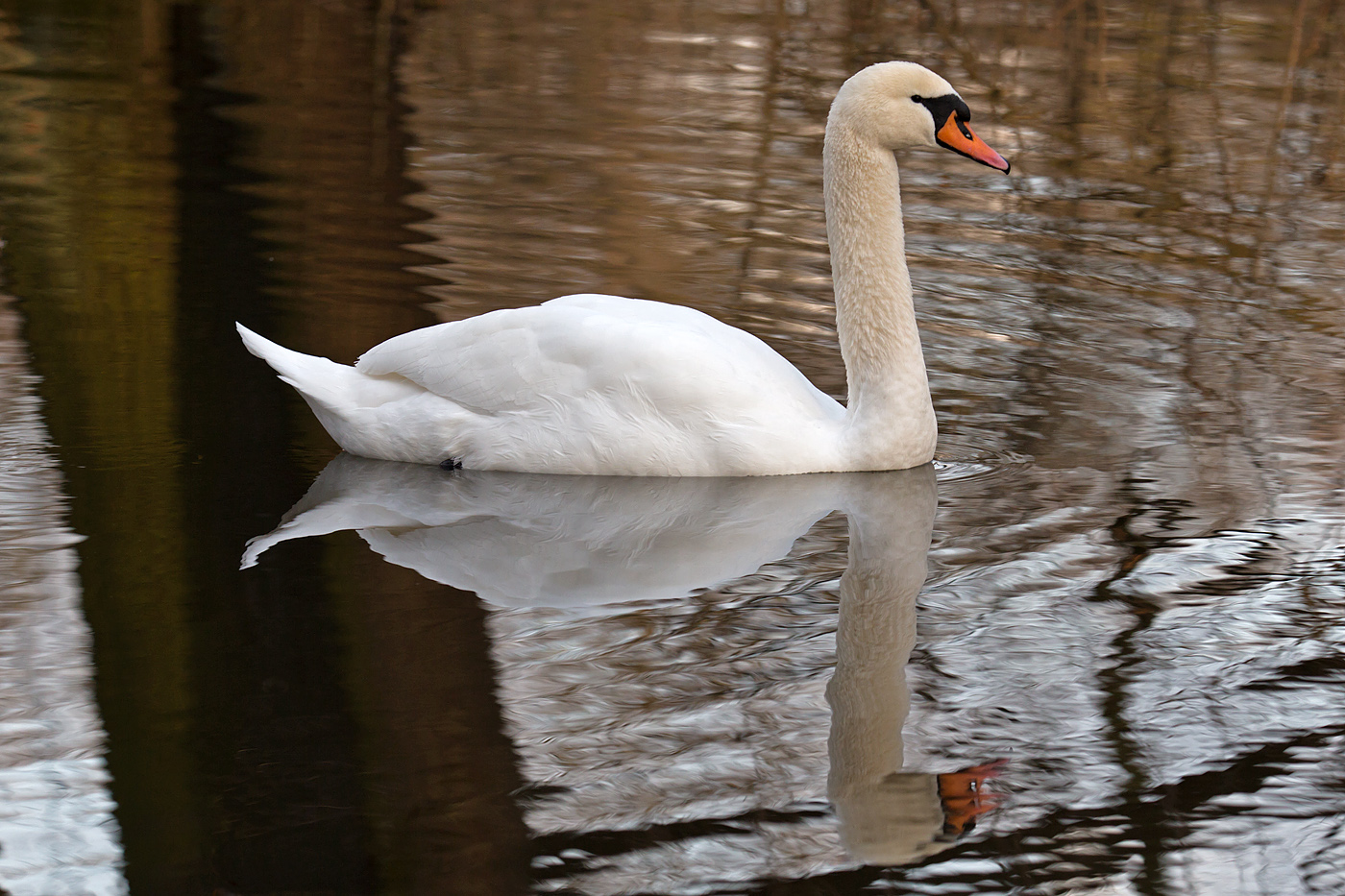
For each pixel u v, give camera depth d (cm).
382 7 2120
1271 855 477
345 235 1227
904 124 831
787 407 833
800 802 498
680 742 534
